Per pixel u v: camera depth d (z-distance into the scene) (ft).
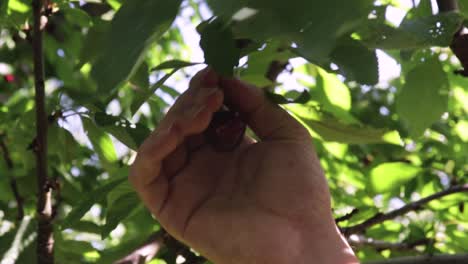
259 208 0.89
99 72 0.57
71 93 1.40
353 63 0.65
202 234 0.88
